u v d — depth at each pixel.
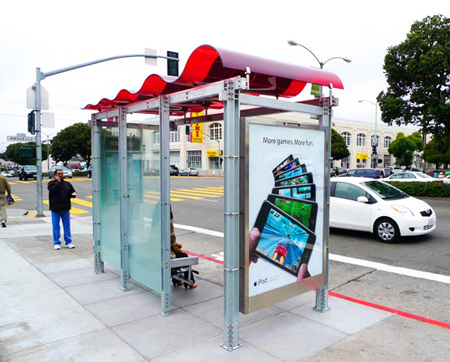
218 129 56.69
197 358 3.59
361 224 9.39
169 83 4.31
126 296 5.32
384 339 4.00
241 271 3.81
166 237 4.60
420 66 18.67
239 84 3.55
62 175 8.44
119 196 5.50
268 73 3.86
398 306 5.12
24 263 7.11
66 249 8.36
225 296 3.74
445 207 15.30
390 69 20.16
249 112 5.59
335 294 5.50
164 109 4.52
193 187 28.80
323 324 4.39
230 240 3.68
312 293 5.53
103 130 6.23
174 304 5.03
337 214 9.79
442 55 17.84
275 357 3.61
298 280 4.35
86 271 6.60
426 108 19.66
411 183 20.02
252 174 3.81
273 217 4.03
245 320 4.51
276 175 4.04
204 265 7.16
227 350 3.74
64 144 55.66
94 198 6.42
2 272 6.50
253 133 3.80
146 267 5.03
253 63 3.75
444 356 3.64
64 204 8.37
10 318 4.54
